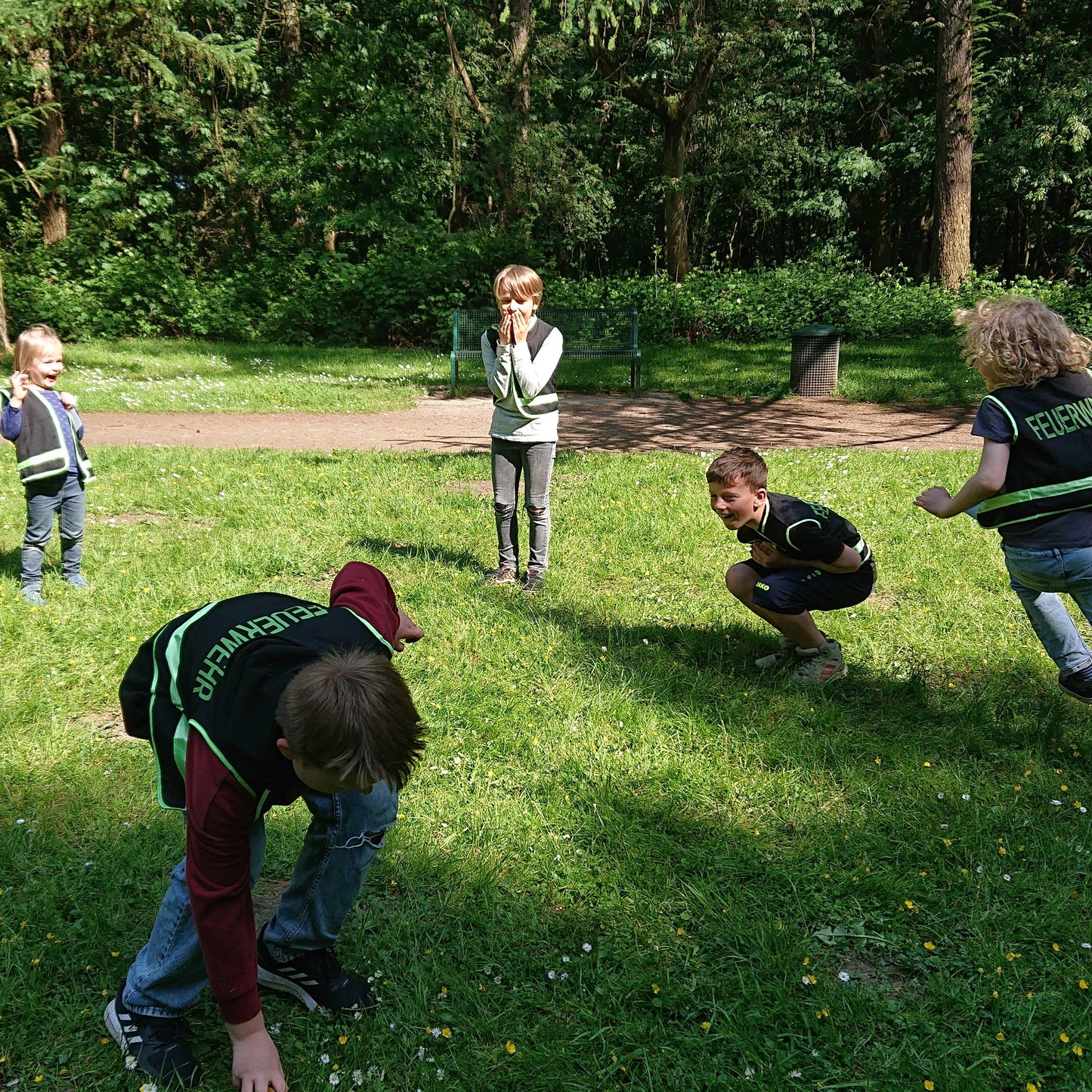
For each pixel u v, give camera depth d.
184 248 23.73
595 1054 2.40
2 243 21.81
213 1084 2.28
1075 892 2.97
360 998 2.51
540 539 5.43
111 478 7.73
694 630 4.86
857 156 28.58
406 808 3.32
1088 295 19.72
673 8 25.34
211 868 1.89
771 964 2.65
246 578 5.51
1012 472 3.53
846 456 8.66
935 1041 2.44
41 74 18.34
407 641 2.40
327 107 24.41
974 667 4.51
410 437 10.28
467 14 23.64
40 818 3.25
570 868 3.06
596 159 31.97
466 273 20.70
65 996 2.53
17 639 4.62
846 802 3.45
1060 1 27.39
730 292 20.62
